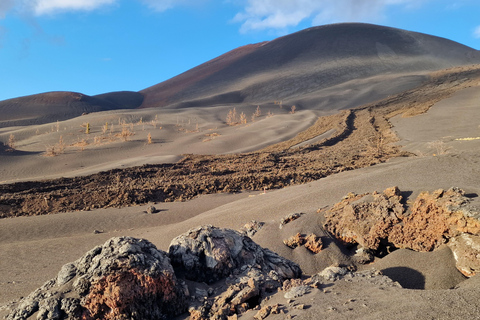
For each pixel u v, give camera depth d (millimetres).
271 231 13859
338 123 71938
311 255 11883
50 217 26125
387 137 53188
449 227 9727
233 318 7094
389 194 12125
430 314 5438
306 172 35969
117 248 7805
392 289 6996
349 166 37031
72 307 7301
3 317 7816
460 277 8984
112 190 32094
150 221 24844
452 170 17297
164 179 38375
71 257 17656
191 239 9102
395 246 11070
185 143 69375
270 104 130875
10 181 44406
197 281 8680
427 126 53375
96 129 85125
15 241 22203
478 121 49500
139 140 71750
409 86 124625
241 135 73188
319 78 174625
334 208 13562
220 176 38312
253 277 8500
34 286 12938
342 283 7848
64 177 42438
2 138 80375
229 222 18375
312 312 6422
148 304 7402
